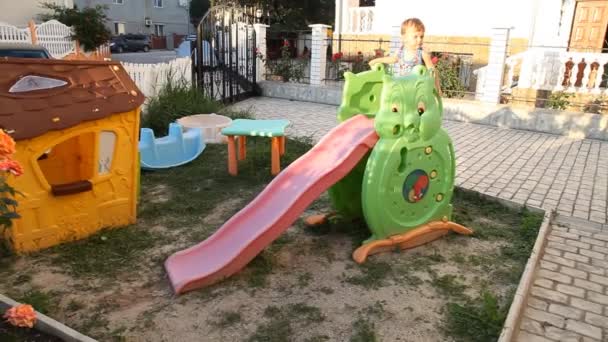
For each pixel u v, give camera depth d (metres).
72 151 4.48
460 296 3.36
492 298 3.18
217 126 7.61
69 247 3.91
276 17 30.69
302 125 9.55
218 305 3.19
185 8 51.09
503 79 10.63
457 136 8.88
